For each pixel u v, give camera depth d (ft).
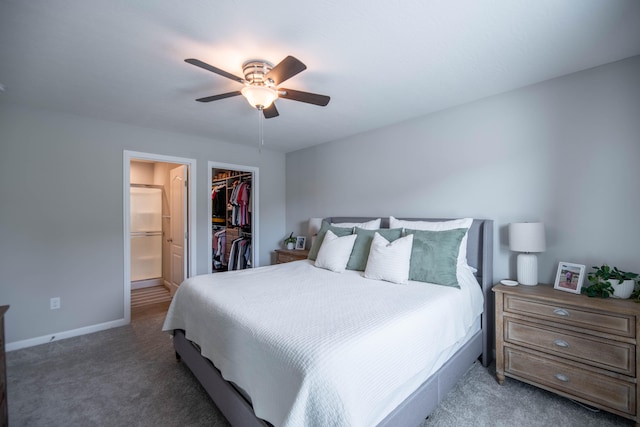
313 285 6.94
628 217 6.12
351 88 7.61
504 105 7.86
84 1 4.42
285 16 4.82
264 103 6.43
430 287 6.68
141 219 16.17
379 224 9.76
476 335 7.20
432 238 7.49
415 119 9.87
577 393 5.61
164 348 8.49
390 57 6.11
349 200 12.21
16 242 8.57
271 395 3.90
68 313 9.37
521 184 7.57
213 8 4.62
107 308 10.08
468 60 6.23
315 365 3.51
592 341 5.46
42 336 8.89
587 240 6.61
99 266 9.95
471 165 8.51
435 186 9.34
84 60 6.16
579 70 6.67
